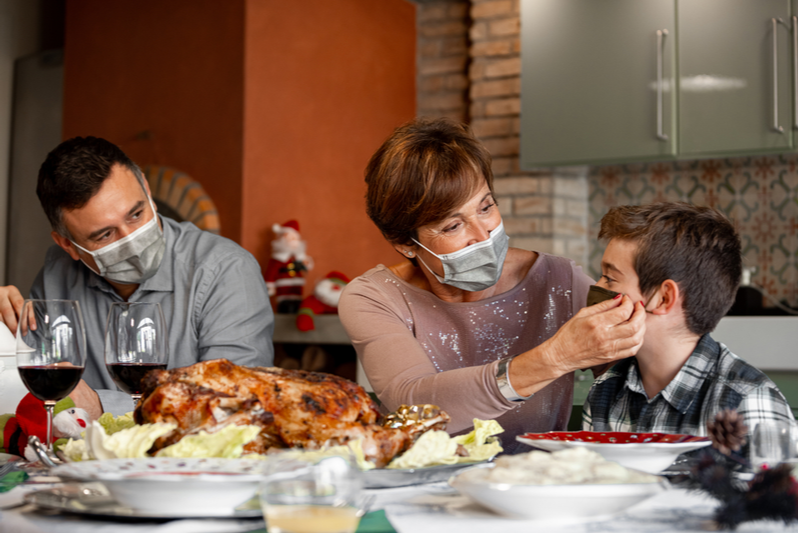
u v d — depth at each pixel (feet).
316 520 1.93
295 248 11.42
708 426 2.68
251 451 2.74
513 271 5.20
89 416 3.99
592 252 12.47
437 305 4.99
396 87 14.11
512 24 12.65
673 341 4.09
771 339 8.48
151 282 5.90
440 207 4.38
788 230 10.90
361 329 4.77
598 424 4.42
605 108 11.04
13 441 3.63
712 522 2.25
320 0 12.66
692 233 3.98
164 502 2.32
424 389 4.00
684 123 10.49
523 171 12.42
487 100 12.82
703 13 10.34
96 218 5.26
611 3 10.98
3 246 13.89
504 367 3.76
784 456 2.53
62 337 3.21
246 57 11.60
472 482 2.32
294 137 12.28
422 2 14.44
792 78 9.76
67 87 13.52
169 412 2.78
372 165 4.71
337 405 2.82
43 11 14.66
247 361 5.74
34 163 13.85
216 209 11.73
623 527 2.22
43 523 2.34
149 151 12.52
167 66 12.42
